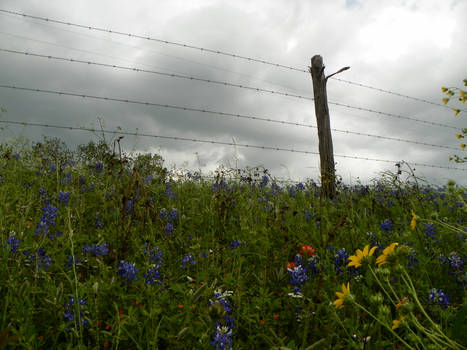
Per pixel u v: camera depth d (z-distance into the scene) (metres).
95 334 2.01
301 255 3.07
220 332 1.69
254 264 3.33
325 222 3.88
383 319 1.52
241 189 5.74
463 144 4.87
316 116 9.71
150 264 2.84
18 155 6.45
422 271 2.83
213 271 2.88
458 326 1.83
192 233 4.11
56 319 2.16
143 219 3.80
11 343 1.84
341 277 2.72
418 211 4.80
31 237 3.14
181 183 6.43
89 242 3.38
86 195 4.73
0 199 3.69
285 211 4.46
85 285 2.36
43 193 4.39
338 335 2.04
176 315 2.07
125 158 4.66
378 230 4.07
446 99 4.14
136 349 2.08
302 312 2.21
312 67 9.95
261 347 2.10
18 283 2.36
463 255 3.28
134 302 2.41
